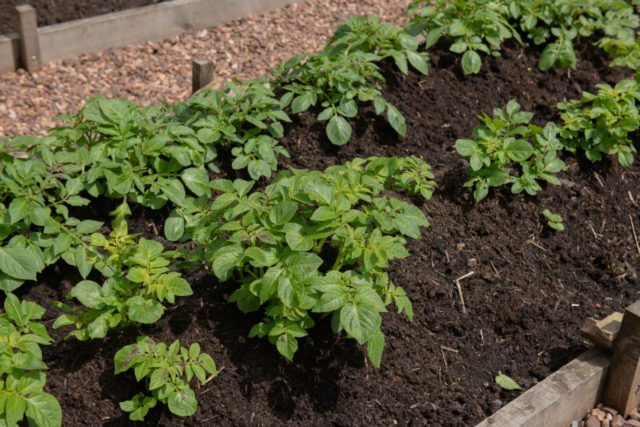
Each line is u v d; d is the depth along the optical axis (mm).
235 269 2223
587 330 2172
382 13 3750
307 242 2074
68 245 2195
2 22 3322
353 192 2186
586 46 2889
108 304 2078
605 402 2215
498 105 2697
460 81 2711
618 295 2387
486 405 2143
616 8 2922
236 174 2471
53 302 2115
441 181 2484
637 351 2123
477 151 2428
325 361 2146
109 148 2330
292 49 3426
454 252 2361
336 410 2107
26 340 2008
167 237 2289
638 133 2693
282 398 2102
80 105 3098
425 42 2777
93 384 2078
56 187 2291
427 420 2117
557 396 2113
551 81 2779
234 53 3383
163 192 2373
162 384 1999
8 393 1959
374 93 2537
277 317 2098
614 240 2486
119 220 2297
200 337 2145
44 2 3422
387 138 2572
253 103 2465
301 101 2510
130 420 2051
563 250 2436
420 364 2188
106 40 3307
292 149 2525
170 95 3176
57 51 3232
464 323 2258
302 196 2162
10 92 3104
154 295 2098
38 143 2312
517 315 2293
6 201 2248
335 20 3680
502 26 2727
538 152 2459
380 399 2129
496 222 2434
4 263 2135
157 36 3395
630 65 2775
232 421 2068
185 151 2361
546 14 2822
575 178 2564
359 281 2078
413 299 2260
